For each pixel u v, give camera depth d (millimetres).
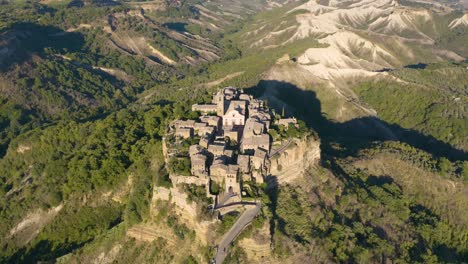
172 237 168750
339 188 197875
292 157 192000
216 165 170875
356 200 199250
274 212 171625
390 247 180500
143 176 197750
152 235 174000
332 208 188625
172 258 164750
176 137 197875
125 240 180375
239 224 160000
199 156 173500
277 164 186750
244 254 155625
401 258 178500
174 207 172125
